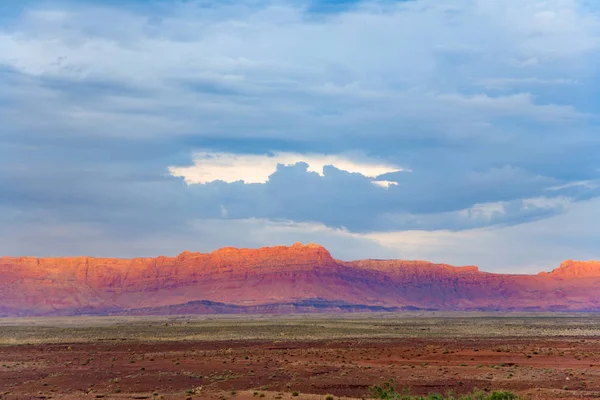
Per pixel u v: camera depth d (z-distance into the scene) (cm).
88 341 12769
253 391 5625
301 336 13675
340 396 5334
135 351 10238
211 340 12625
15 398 5397
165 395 5534
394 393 5156
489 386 5769
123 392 5847
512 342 11156
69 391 5903
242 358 8719
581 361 7800
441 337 13062
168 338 13450
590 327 17475
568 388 5541
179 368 7606
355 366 7550
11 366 7925
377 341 11900
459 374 6656
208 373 7069
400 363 7844
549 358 8150
